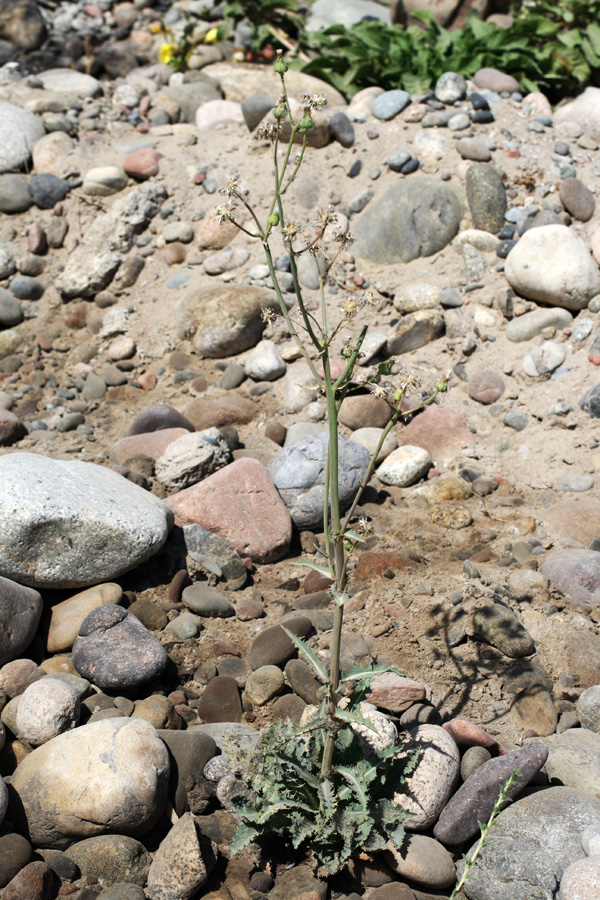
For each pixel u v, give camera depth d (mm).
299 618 1945
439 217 2518
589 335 2352
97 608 1896
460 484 2203
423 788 1737
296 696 1871
